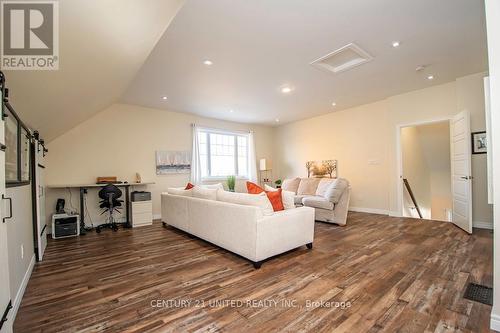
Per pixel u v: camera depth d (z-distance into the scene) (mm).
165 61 3064
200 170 6004
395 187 4953
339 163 5969
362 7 2127
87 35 1590
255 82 3857
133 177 5078
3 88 1409
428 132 5867
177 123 5754
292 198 3105
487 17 1504
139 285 2152
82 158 4520
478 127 3859
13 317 1615
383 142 5129
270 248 2623
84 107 3418
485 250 2887
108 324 1596
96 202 4645
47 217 4141
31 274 2408
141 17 1612
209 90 4199
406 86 4301
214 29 2395
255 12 2152
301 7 2102
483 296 1867
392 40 2709
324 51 2896
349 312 1695
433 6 2139
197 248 3221
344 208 4340
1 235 1350
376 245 3178
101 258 2855
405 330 1492
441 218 6398
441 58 3211
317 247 3154
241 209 2674
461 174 3834
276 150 7785
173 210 4199
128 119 5047
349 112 5738
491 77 1506
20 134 2143
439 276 2229
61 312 1744
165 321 1620
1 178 1391
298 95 4602
